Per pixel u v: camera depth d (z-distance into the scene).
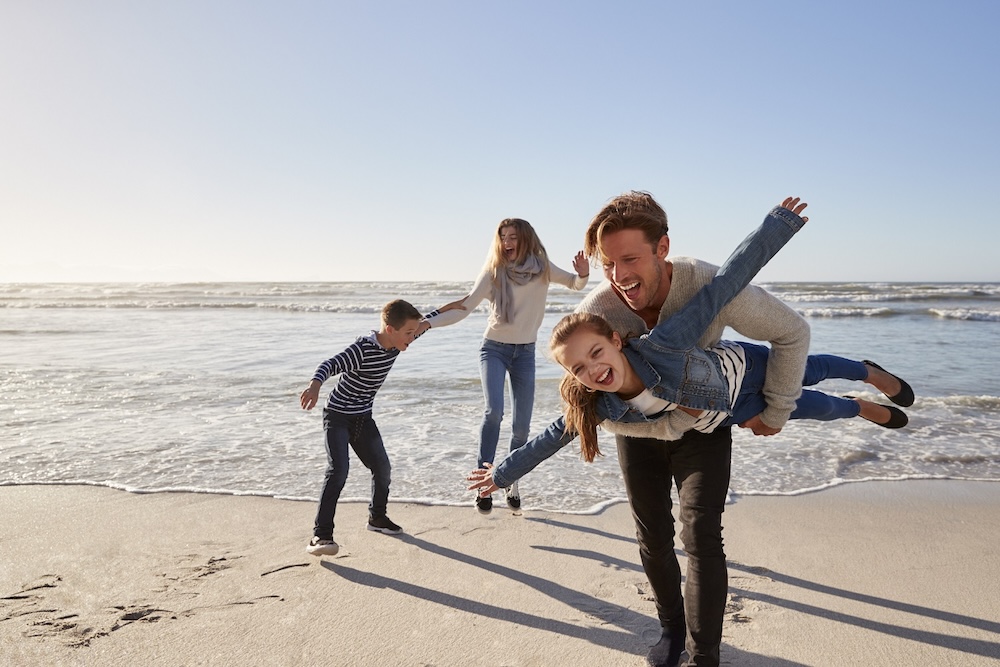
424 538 3.82
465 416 7.08
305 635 2.71
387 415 7.13
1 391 8.49
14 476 4.93
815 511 4.26
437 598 3.06
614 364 2.21
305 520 4.07
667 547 2.46
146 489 4.62
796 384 2.37
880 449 5.79
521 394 4.46
